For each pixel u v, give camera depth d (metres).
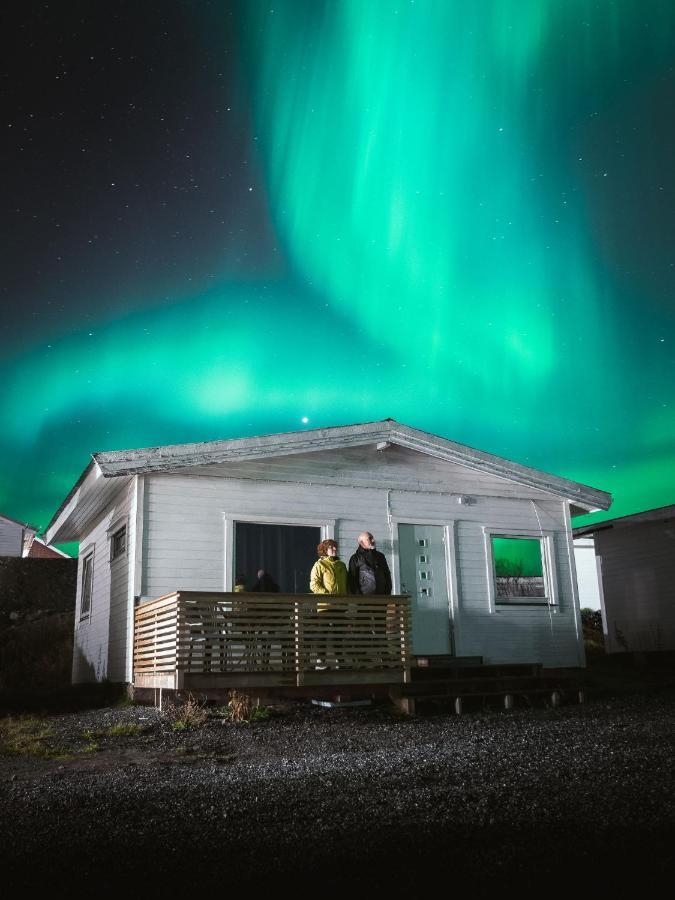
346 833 4.37
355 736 8.90
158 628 10.82
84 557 17.52
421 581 13.98
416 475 14.38
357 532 13.59
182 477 12.41
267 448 12.90
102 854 4.01
